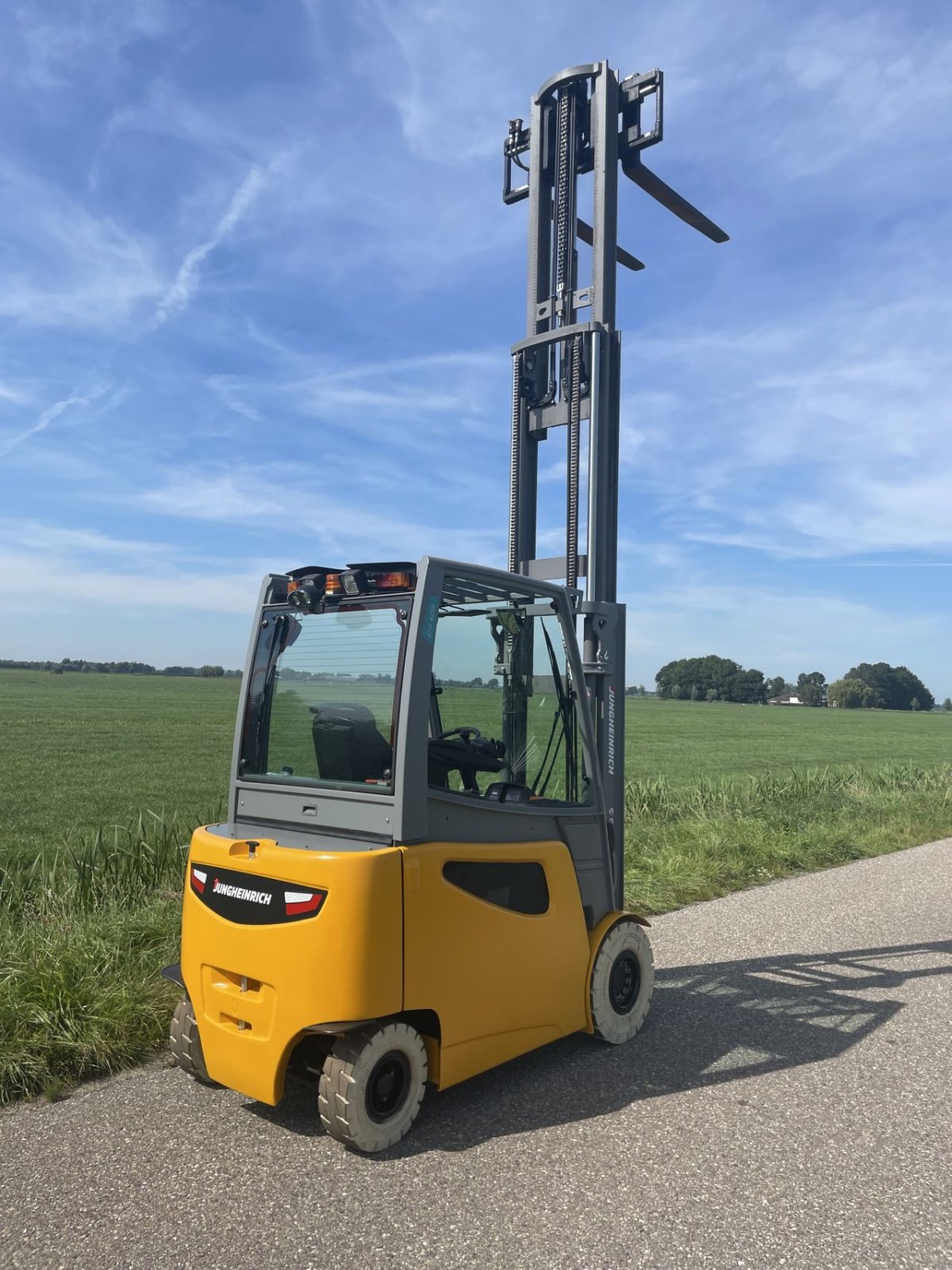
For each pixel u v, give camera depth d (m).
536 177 5.97
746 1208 3.18
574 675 4.65
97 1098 4.02
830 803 13.90
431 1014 3.77
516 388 5.71
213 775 21.44
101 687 87.75
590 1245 2.95
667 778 22.58
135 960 5.28
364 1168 3.43
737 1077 4.35
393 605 3.79
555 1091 4.16
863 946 6.79
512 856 4.07
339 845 3.68
